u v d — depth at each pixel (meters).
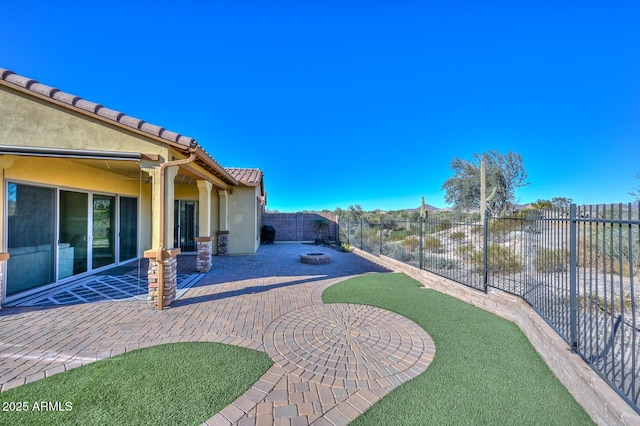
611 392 2.54
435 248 11.22
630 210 2.60
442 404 2.89
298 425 2.58
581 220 3.42
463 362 3.78
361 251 14.77
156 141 6.09
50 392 3.02
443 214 25.38
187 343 4.29
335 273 9.80
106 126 5.95
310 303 6.40
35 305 6.10
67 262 8.21
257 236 16.58
